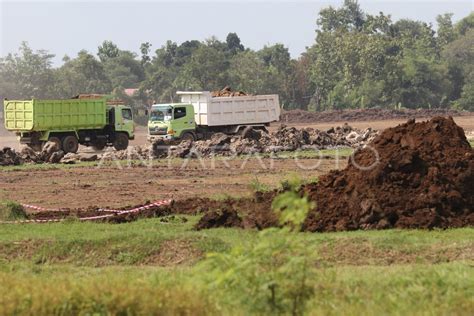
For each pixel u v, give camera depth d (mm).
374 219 48562
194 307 29375
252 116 130750
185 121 125250
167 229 50375
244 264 29438
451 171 50719
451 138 52906
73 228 51281
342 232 47344
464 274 36219
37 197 71875
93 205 66125
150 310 29516
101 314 29578
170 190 75250
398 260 42438
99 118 125375
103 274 39438
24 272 41094
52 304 29781
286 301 29391
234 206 54438
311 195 51094
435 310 30438
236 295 29656
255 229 48500
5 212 56625
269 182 78812
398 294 33031
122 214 56344
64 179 86625
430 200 49000
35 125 119000
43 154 108812
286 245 29688
